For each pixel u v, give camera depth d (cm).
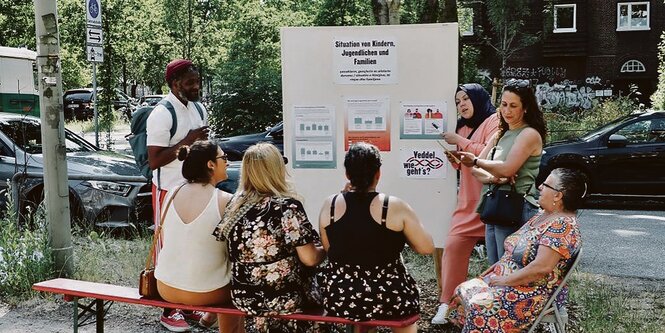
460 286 473
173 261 458
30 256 670
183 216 455
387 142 604
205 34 2653
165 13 2612
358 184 413
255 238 425
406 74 593
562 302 462
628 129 1309
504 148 509
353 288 409
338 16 2791
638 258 861
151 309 628
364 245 408
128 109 3178
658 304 634
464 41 3659
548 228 441
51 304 639
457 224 567
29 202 903
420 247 412
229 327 487
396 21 1112
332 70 605
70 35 2391
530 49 3725
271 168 433
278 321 456
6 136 982
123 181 832
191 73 545
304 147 619
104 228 900
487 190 526
